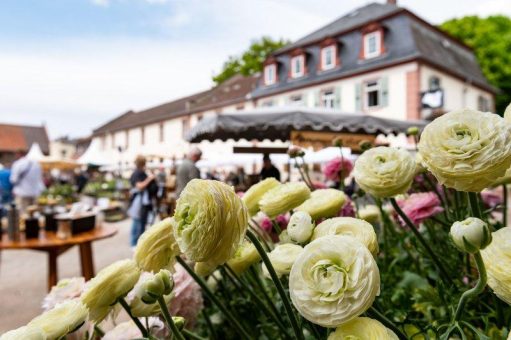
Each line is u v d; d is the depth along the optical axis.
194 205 0.44
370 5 19.81
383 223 0.94
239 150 2.99
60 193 9.72
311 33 20.11
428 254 0.76
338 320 0.38
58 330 0.46
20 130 40.47
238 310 0.94
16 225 3.12
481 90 17.84
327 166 1.35
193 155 5.22
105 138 34.81
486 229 0.38
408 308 0.82
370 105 15.37
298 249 0.54
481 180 0.47
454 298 0.67
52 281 3.28
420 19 15.40
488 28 19.91
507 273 0.42
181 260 0.64
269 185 0.77
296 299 0.41
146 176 6.25
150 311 0.58
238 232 0.45
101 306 0.55
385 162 0.63
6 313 3.21
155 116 27.94
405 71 13.98
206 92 27.39
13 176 6.94
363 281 0.38
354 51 15.93
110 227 3.78
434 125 0.50
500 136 0.45
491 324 0.65
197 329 0.94
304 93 17.50
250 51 26.45
